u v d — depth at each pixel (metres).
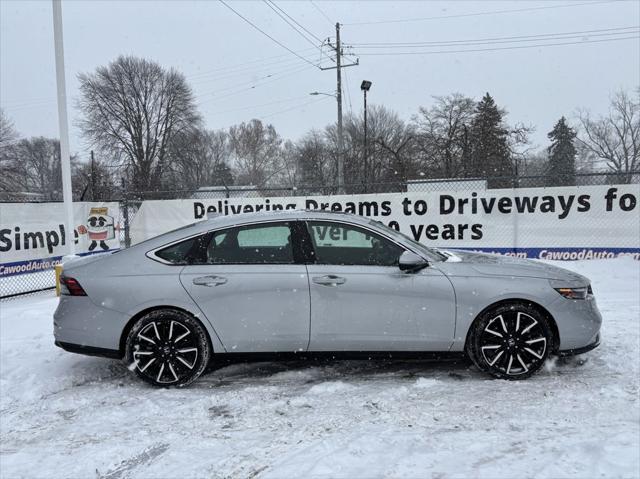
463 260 4.47
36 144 63.69
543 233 10.14
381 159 36.72
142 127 53.00
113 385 4.35
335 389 4.09
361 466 2.85
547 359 4.28
